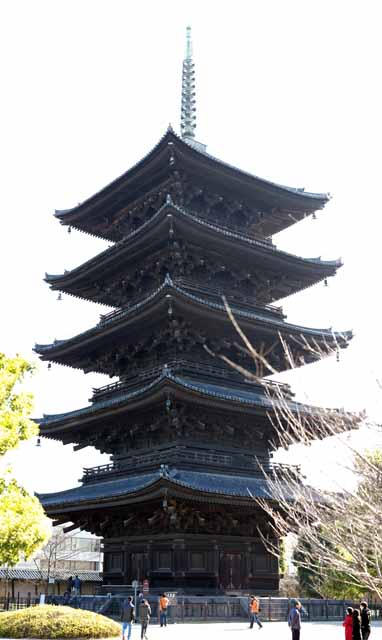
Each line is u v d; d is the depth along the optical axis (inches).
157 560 1769.2
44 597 1804.9
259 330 1930.4
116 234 2401.6
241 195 2204.7
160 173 2091.5
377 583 406.9
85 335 2066.9
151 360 2036.2
